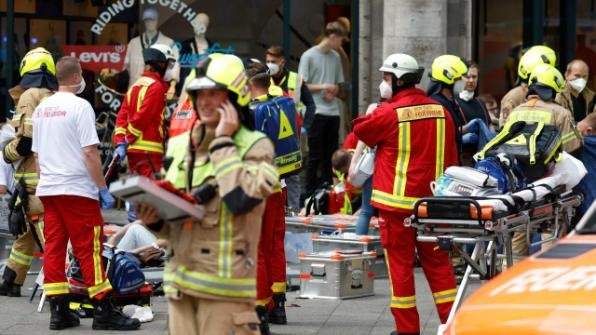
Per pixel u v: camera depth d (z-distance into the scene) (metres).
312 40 40.41
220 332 16.31
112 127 39.84
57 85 27.98
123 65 40.09
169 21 40.12
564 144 26.28
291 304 28.67
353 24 40.22
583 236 16.06
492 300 14.31
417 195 23.03
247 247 16.42
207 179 16.42
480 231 21.16
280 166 25.28
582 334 13.10
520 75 29.58
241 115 16.47
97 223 25.48
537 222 22.89
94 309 25.69
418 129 23.03
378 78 40.09
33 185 27.91
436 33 38.50
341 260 29.17
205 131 16.48
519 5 41.97
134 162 28.41
